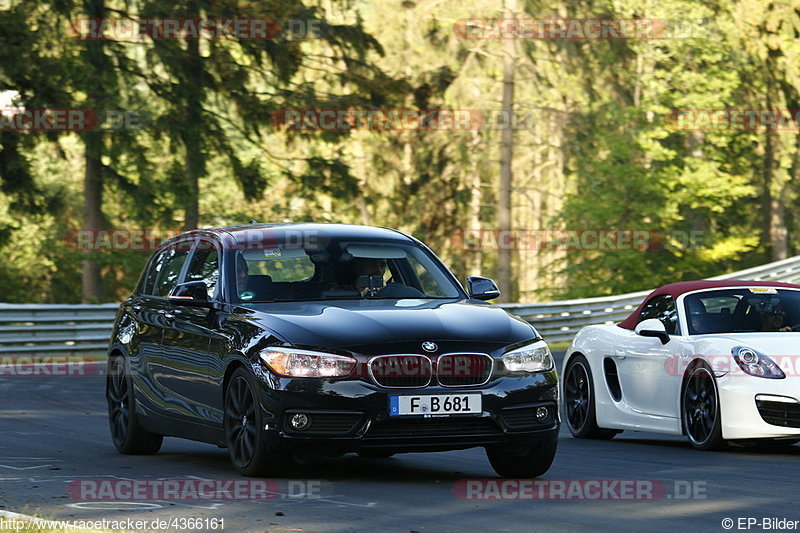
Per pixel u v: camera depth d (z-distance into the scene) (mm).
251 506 22641
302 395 24625
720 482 26297
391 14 145250
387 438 24547
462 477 27156
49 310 79438
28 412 47281
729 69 148375
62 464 30625
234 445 26578
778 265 119312
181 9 118125
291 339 25172
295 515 21578
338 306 26875
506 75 122750
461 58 143875
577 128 141000
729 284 37500
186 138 119438
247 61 127250
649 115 148500
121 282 167625
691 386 34719
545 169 160875
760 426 32469
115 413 33781
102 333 82188
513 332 26109
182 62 118312
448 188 155750
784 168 159375
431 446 24844
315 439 24625
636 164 144625
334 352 24781
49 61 111562
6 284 166875
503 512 21891
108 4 119375
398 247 29891
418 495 24062
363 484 25750
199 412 28344
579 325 95500
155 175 119812
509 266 123562
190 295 28188
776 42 148500
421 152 153875
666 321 37188
